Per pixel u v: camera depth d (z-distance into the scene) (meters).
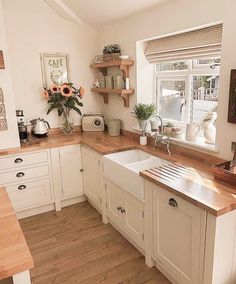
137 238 2.34
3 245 1.16
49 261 2.32
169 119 2.94
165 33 2.46
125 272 2.17
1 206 1.51
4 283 1.24
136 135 3.13
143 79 2.99
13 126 2.85
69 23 3.41
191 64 2.54
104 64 3.24
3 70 2.70
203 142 2.33
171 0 2.32
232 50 1.88
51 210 3.25
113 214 2.71
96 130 3.68
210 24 2.05
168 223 1.88
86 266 2.25
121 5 2.70
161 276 2.11
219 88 2.03
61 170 3.15
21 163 2.90
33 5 3.10
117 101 3.43
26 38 3.19
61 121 3.62
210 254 1.55
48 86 3.43
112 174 2.56
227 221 1.52
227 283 1.67
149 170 2.09
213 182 1.81
